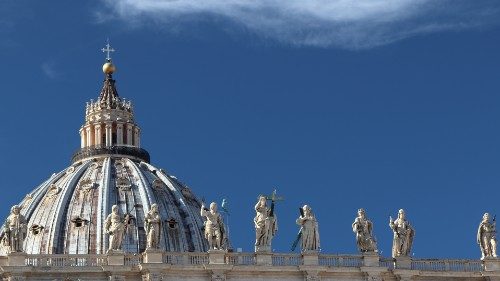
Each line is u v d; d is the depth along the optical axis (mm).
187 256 111812
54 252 185125
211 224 113062
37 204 195250
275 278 111562
